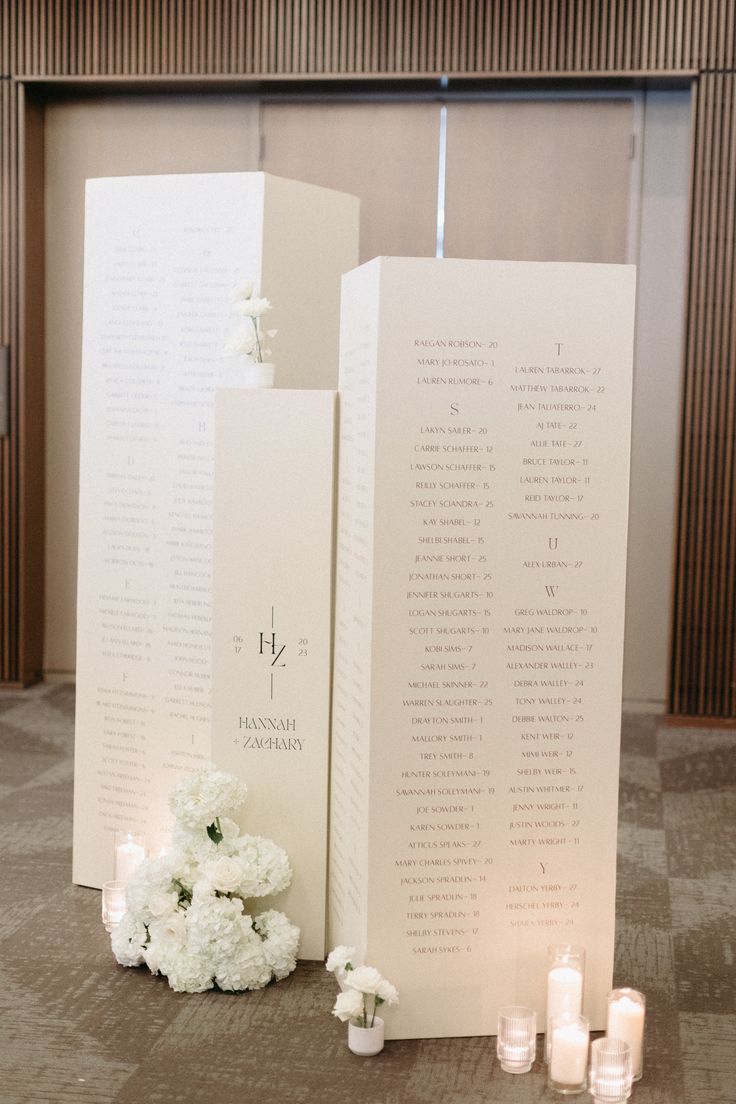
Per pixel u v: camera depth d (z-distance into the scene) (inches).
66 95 263.9
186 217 138.0
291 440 124.9
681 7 234.2
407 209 256.1
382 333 107.5
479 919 113.4
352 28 243.9
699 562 242.2
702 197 238.2
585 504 111.7
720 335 239.8
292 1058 108.3
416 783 111.4
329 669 126.4
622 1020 105.3
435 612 110.3
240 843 125.9
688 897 150.3
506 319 109.1
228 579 127.0
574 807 114.0
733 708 243.3
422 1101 101.7
